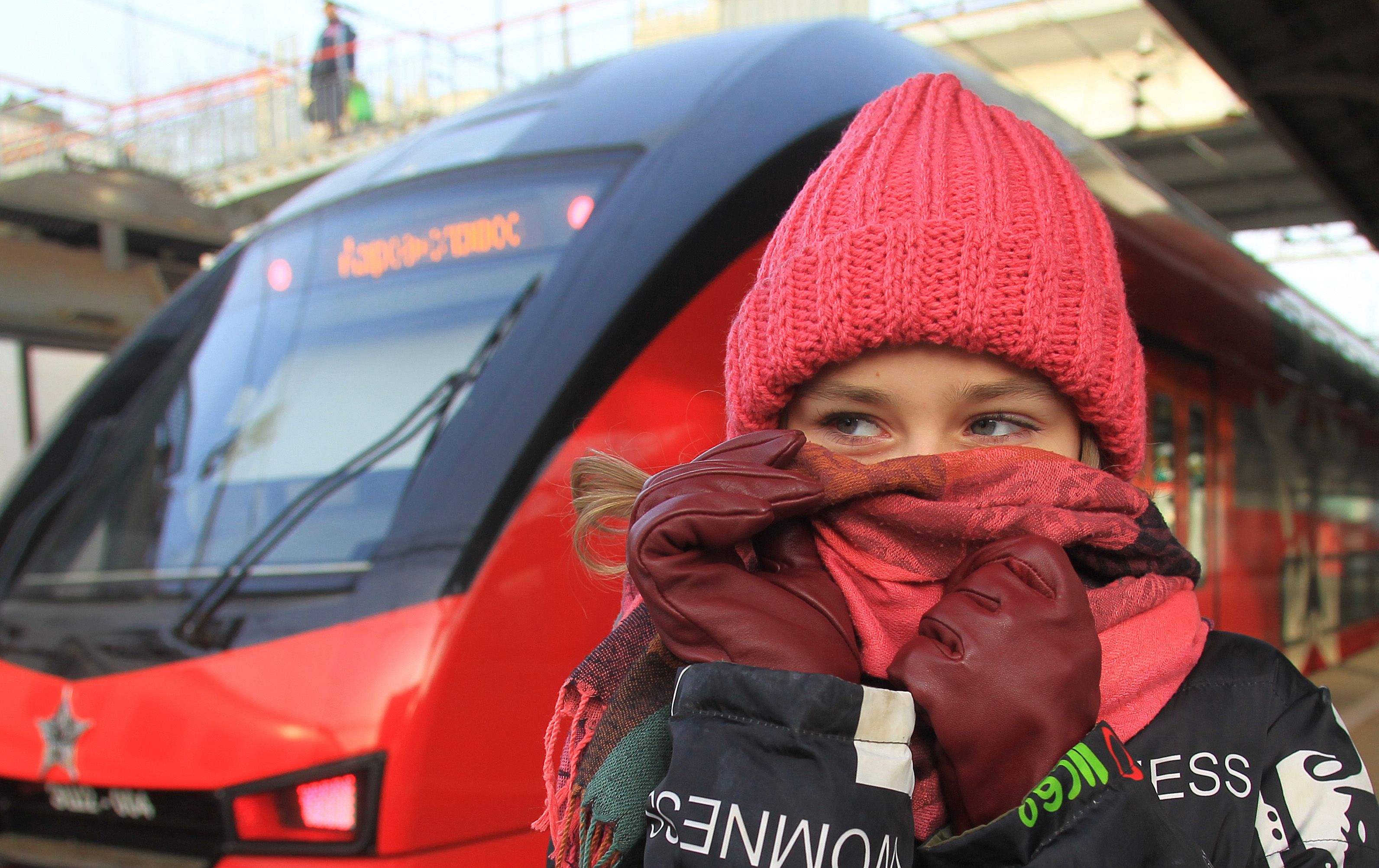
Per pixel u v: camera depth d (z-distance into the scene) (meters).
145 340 3.19
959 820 0.78
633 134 2.62
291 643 2.02
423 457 2.25
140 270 7.14
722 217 2.40
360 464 2.39
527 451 2.05
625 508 1.07
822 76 2.82
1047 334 0.93
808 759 0.70
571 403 2.11
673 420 2.22
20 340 6.46
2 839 2.27
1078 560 0.96
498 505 2.00
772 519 0.79
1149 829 0.72
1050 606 0.78
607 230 2.38
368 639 1.94
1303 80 5.52
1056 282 0.94
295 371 2.73
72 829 2.21
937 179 0.96
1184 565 0.97
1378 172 7.25
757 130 2.58
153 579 2.42
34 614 2.46
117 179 7.19
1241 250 5.51
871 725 0.71
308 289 2.90
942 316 0.92
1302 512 6.24
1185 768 0.84
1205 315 4.76
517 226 2.57
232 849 1.94
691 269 2.32
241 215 7.76
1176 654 0.88
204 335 3.05
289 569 2.22
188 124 11.78
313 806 1.87
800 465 0.94
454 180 2.77
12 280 6.45
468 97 11.62
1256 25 5.15
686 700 0.75
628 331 2.21
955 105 1.05
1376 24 5.02
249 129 11.93
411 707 1.84
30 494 2.91
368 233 2.83
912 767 0.72
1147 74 11.41
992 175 0.97
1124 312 1.03
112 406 3.06
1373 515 8.57
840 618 0.83
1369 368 8.55
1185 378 4.51
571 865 0.92
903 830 0.70
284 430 2.62
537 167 2.66
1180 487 4.38
